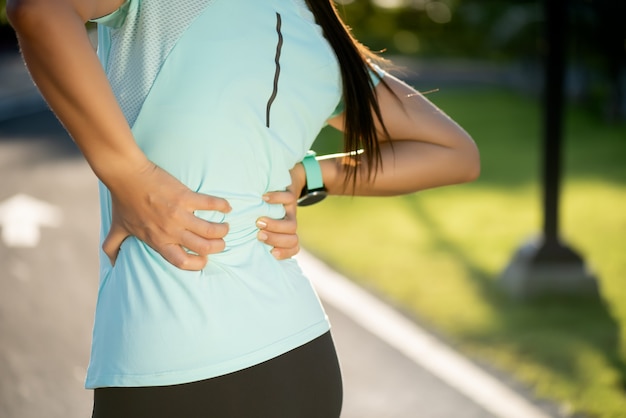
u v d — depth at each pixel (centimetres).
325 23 210
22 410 489
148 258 193
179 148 190
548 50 698
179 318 189
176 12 190
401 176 231
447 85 2338
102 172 184
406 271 796
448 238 924
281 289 199
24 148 1415
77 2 176
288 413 195
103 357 193
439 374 558
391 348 604
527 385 540
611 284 747
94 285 730
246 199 195
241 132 192
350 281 768
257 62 194
